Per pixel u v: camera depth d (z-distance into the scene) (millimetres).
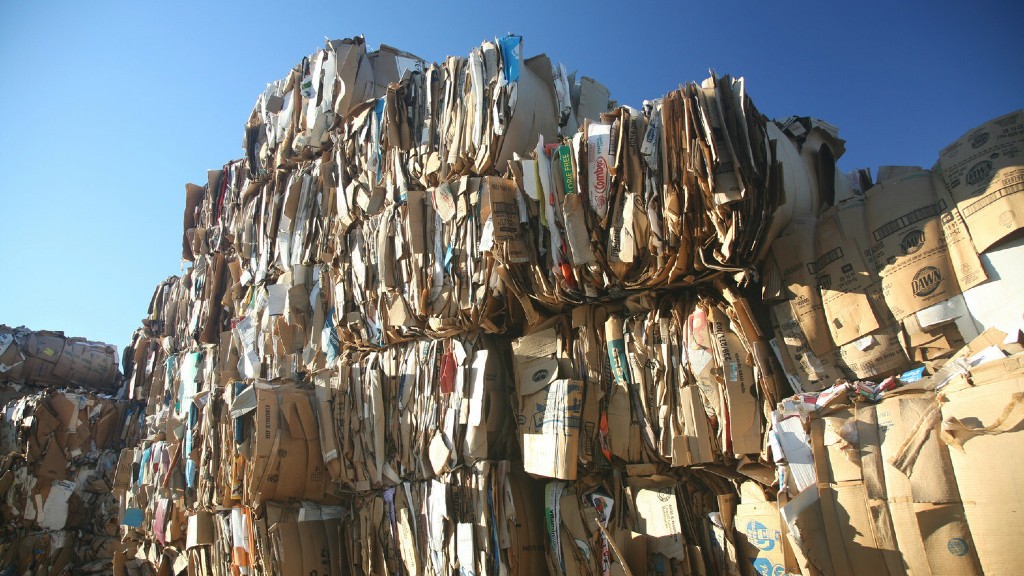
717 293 3611
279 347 6066
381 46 6473
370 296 5105
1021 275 2732
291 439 5086
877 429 2596
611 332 3879
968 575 2244
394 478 4688
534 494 4277
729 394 3303
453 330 4539
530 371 4176
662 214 3492
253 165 7527
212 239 8195
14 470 8789
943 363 2889
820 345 3219
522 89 4566
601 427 3812
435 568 4219
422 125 5168
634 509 3652
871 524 2492
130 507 7840
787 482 2807
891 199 3154
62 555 8750
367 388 5004
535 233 4105
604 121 3840
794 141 3850
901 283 3020
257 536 5074
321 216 5957
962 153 2998
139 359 10148
